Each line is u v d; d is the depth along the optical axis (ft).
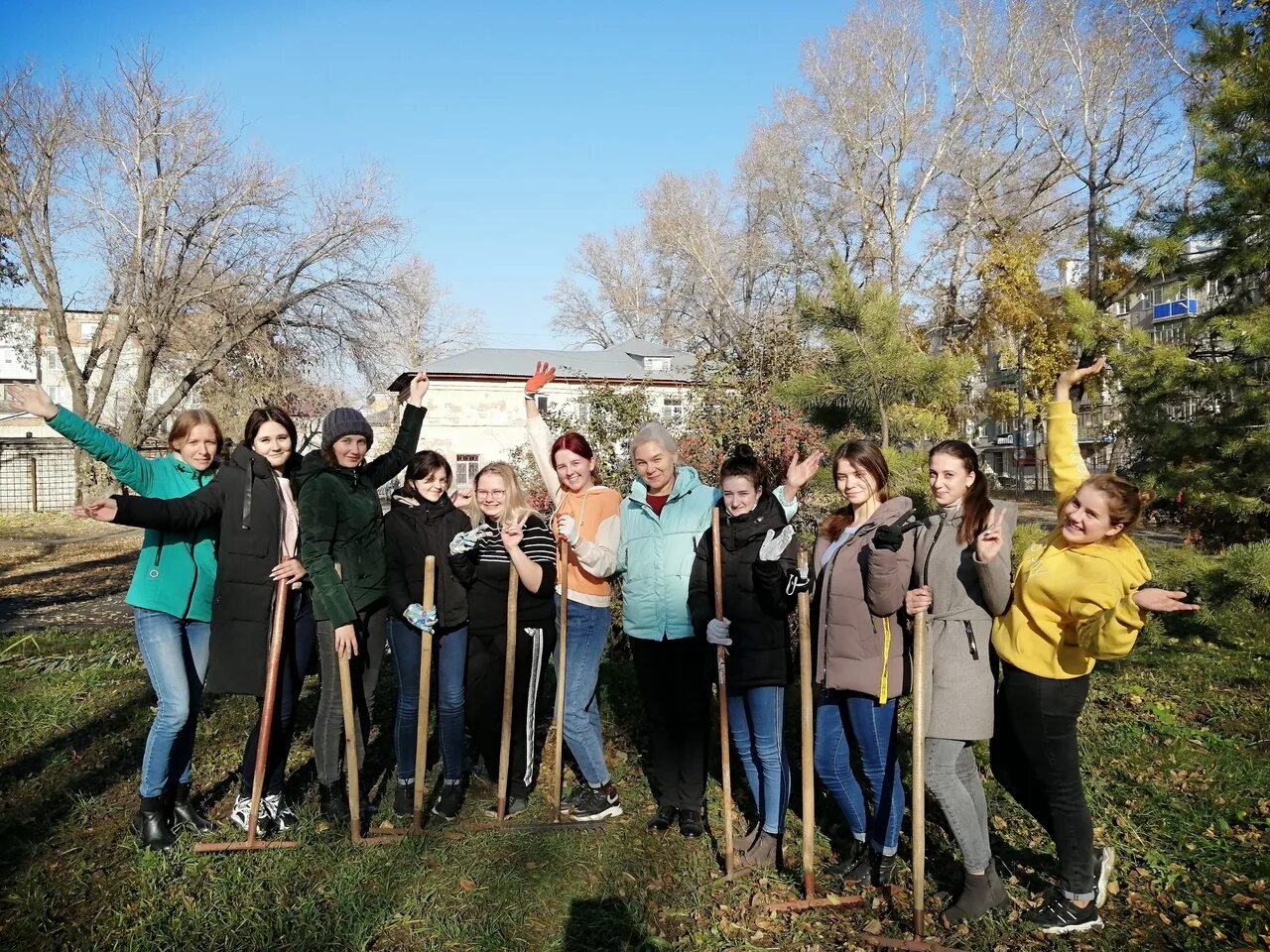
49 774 16.12
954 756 11.15
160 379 100.42
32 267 83.05
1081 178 94.68
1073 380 12.55
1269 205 25.18
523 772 14.71
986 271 99.81
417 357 173.27
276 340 87.51
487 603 14.42
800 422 25.09
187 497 12.69
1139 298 82.64
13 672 23.12
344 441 13.83
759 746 12.79
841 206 115.34
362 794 15.29
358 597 13.69
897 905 11.71
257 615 12.98
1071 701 10.75
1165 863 12.80
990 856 11.50
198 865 12.41
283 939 10.92
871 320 22.12
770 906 11.75
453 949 10.89
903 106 105.81
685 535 13.48
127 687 21.68
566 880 12.50
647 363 131.23
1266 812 14.49
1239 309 27.27
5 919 11.29
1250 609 27.78
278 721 13.64
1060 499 12.24
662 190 129.70
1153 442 27.07
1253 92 25.14
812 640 13.02
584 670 14.15
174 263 83.51
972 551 11.21
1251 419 25.61
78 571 47.44
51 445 90.27
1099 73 91.04
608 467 24.30
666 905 11.94
